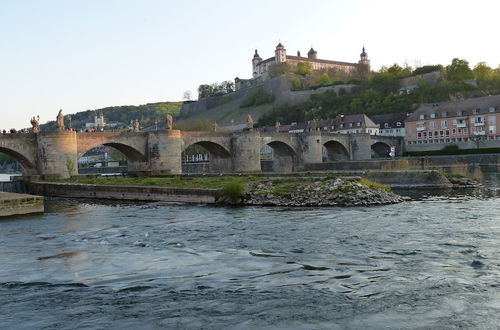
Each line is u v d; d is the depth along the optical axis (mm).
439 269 18594
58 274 19391
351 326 13266
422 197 47844
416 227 28469
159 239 26953
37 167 72625
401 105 174500
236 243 25078
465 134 125438
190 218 35875
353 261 20312
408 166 78500
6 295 16656
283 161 114750
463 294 15586
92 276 18969
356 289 16406
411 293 15812
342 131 153500
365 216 33594
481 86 182375
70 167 72625
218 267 19859
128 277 18641
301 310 14539
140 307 15156
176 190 49625
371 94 186125
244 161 95625
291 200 42469
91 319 14234
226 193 45125
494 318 13609
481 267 18734
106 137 78062
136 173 81688
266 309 14688
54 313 14805
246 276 18359
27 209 40625
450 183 59938
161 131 82750
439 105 135000
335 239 25328
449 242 23719
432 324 13273
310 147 109062
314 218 33250
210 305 15164
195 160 153000
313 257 21250
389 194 44750
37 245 25953
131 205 47500
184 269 19656
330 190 43062
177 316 14305
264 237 26594
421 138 135000
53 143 71188
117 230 30797
